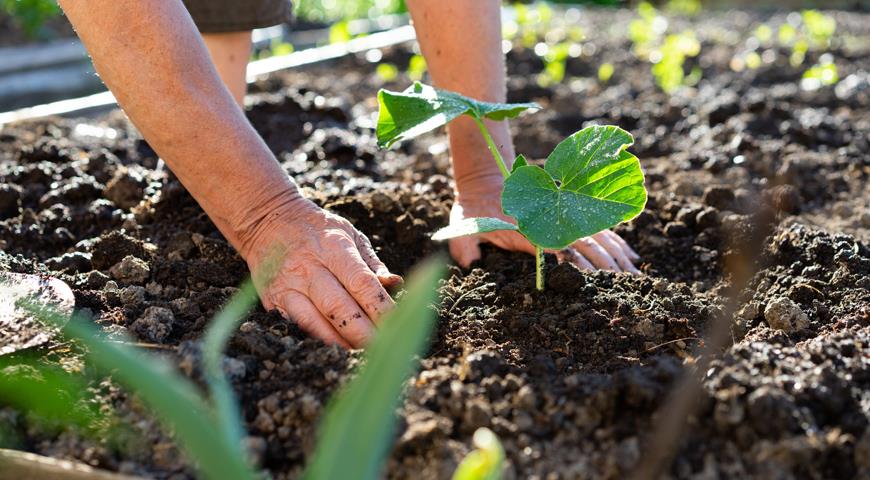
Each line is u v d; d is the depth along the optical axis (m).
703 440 0.68
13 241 1.08
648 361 0.83
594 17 3.10
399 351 0.54
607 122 1.77
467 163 1.10
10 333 0.78
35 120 1.58
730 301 0.84
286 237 0.86
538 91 1.98
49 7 2.47
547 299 0.94
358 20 2.88
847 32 2.74
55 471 0.64
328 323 0.83
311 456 0.69
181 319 0.88
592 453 0.68
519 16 2.34
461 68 1.04
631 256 1.10
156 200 1.16
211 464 0.54
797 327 0.90
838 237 1.06
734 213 1.22
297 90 1.79
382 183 1.33
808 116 1.69
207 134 0.85
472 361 0.76
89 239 1.11
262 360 0.78
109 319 0.86
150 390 0.54
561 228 0.83
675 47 2.07
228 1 1.22
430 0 1.02
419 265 1.06
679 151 1.60
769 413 0.67
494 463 0.51
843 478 0.66
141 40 0.82
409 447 0.68
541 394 0.73
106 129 1.57
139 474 0.68
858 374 0.74
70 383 0.74
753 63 2.21
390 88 1.99
